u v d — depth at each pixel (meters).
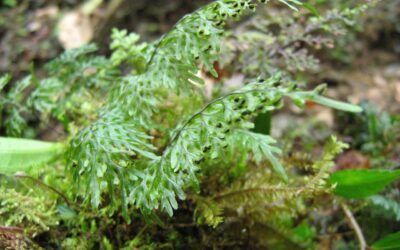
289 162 0.23
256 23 0.26
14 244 0.19
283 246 0.23
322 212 0.27
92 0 0.71
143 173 0.17
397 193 0.25
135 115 0.19
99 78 0.25
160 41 0.20
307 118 0.46
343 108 0.18
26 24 0.73
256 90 0.18
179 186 0.17
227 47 0.25
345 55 0.63
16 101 0.25
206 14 0.19
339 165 0.32
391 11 0.68
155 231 0.21
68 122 0.26
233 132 0.19
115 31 0.26
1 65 0.66
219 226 0.22
